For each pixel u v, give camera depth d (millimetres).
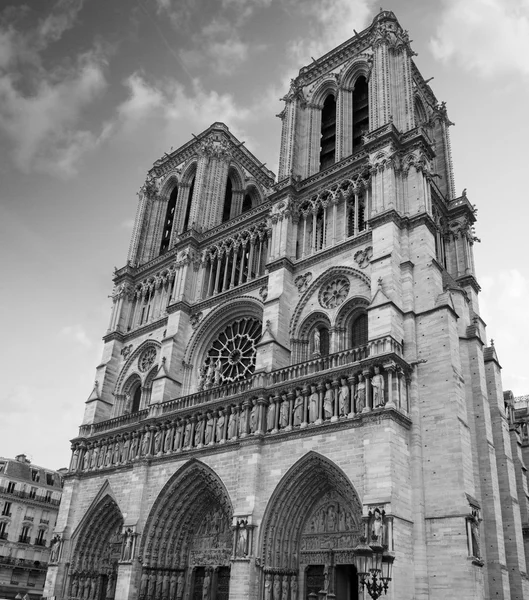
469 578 37469
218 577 52625
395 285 48969
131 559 53750
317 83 73250
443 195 66000
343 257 55688
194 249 72812
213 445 52625
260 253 65688
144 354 73312
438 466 41844
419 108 72562
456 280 59969
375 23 68688
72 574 62031
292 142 68562
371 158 56656
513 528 47938
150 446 58812
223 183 80688
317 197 61844
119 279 81812
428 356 46000
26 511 107062
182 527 55656
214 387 56750
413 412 44219
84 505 64500
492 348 55844
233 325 65625
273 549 45375
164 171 91500
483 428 48281
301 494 46312
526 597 46625
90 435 69125
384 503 39219
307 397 48062
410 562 39250
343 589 43812
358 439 43344
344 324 53250
